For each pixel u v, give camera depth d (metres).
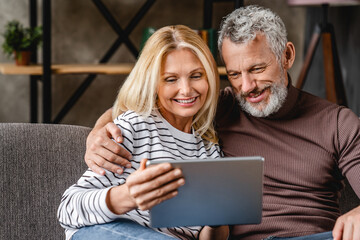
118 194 1.08
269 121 1.40
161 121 1.30
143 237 1.07
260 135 1.39
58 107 3.19
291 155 1.37
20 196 1.31
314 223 1.33
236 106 1.46
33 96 2.93
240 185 1.03
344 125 1.36
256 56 1.34
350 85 3.28
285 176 1.37
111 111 1.48
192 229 1.31
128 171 1.21
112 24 2.75
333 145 1.36
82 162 1.39
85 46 3.17
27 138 1.35
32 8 2.90
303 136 1.37
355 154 1.33
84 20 3.14
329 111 1.39
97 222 1.13
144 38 2.49
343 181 1.48
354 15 3.18
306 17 3.47
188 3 3.30
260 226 1.35
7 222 1.29
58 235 1.34
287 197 1.37
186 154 1.33
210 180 1.01
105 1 3.15
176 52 1.26
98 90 3.25
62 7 3.09
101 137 1.19
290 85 1.42
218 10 3.29
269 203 1.37
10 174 1.30
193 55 1.28
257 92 1.37
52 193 1.34
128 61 3.26
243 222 1.08
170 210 1.03
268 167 1.38
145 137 1.25
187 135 1.34
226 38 1.37
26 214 1.31
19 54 2.48
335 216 1.38
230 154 1.42
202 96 1.30
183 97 1.27
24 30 2.57
